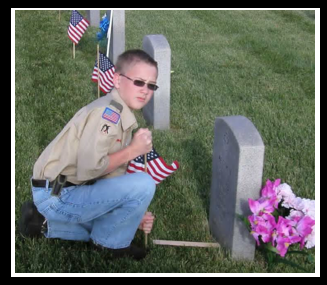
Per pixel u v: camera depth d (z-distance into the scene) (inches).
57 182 133.1
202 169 206.5
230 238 150.3
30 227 151.0
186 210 177.6
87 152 125.7
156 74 135.9
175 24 469.7
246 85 318.3
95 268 142.6
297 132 247.4
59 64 331.9
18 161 200.7
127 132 135.9
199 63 358.9
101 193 133.9
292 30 476.7
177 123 257.6
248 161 138.6
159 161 152.8
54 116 250.8
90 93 284.4
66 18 455.2
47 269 141.8
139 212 139.0
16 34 395.5
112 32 336.2
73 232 148.3
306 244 140.4
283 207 148.3
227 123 144.6
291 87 317.7
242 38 432.5
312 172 208.5
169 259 149.3
